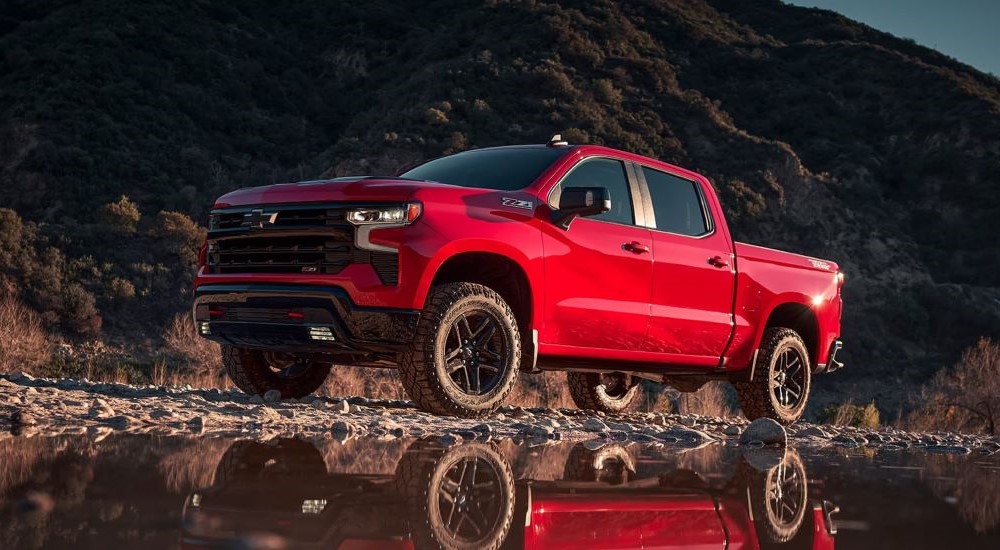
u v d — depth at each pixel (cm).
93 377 1291
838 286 828
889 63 11281
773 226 8288
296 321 533
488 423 513
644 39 10906
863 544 214
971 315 7631
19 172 7281
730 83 10825
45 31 9012
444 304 542
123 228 6028
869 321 7494
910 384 6856
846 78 11056
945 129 9956
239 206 572
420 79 9131
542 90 8725
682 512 261
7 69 8350
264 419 471
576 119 8356
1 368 1315
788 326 812
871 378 6875
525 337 582
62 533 180
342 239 527
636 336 637
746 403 761
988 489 336
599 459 391
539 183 598
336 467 315
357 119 9169
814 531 233
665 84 9688
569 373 840
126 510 212
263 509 225
